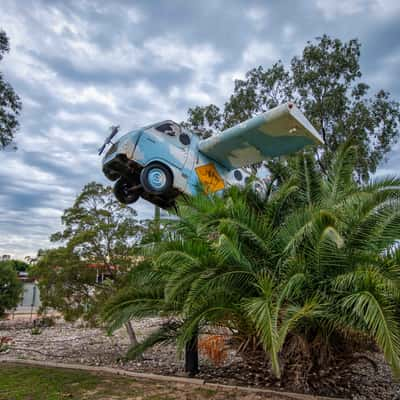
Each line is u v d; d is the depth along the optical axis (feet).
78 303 22.54
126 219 24.16
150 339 17.38
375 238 13.35
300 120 26.53
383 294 10.80
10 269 41.45
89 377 16.44
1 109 34.09
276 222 16.71
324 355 14.19
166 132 28.45
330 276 12.90
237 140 28.76
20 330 36.58
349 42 50.96
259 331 11.95
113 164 27.25
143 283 16.89
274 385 15.24
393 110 49.85
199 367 18.83
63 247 23.18
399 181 13.67
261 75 54.34
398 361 9.23
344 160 17.53
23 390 14.05
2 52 33.45
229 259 13.16
